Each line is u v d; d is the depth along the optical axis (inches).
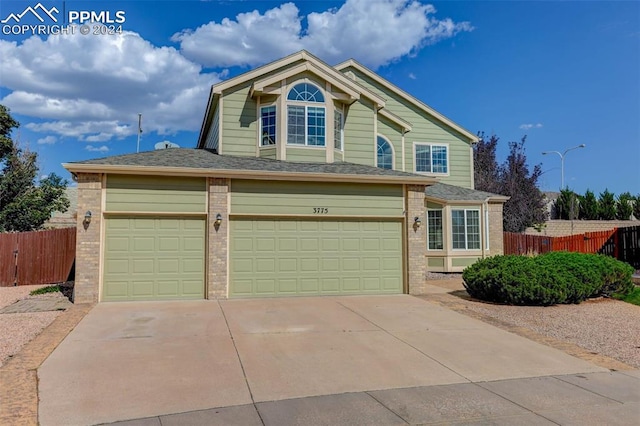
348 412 190.9
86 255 430.0
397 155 755.4
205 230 464.4
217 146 599.8
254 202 479.2
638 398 212.7
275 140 580.4
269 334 322.0
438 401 205.6
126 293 441.4
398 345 301.4
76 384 217.9
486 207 741.3
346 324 358.0
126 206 444.5
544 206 1247.5
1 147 829.8
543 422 183.3
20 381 220.5
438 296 500.1
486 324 366.3
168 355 267.9
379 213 516.7
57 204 908.0
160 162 466.9
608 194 1617.9
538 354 286.8
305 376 237.1
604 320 386.9
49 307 411.8
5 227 818.8
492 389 223.3
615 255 755.4
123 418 181.2
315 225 496.7
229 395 208.4
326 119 593.0
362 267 507.2
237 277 470.0
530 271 451.2
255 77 599.8
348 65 789.9
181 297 454.0
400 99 811.4
